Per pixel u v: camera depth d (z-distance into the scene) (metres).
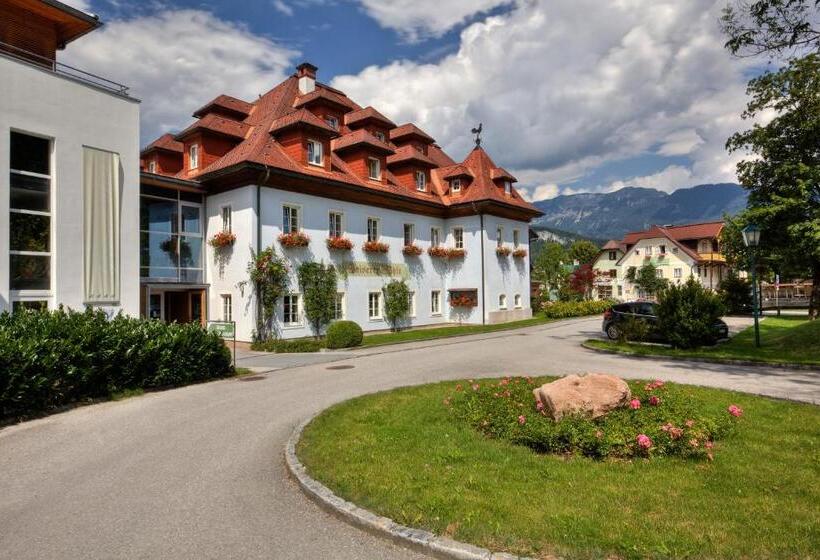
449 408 8.08
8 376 8.48
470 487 4.98
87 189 15.28
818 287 22.52
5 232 13.41
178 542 4.32
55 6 15.39
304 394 10.48
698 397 8.87
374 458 5.96
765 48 12.23
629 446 5.71
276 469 6.12
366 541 4.26
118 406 9.57
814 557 3.60
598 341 19.25
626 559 3.64
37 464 6.44
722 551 3.69
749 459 5.70
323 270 21.72
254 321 19.48
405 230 27.36
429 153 34.34
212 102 24.73
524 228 33.06
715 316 16.47
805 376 11.95
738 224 20.00
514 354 16.64
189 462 6.41
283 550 4.14
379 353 17.47
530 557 3.71
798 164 18.34
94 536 4.46
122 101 16.33
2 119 13.45
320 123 22.06
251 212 19.58
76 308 14.86
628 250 63.84
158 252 19.88
